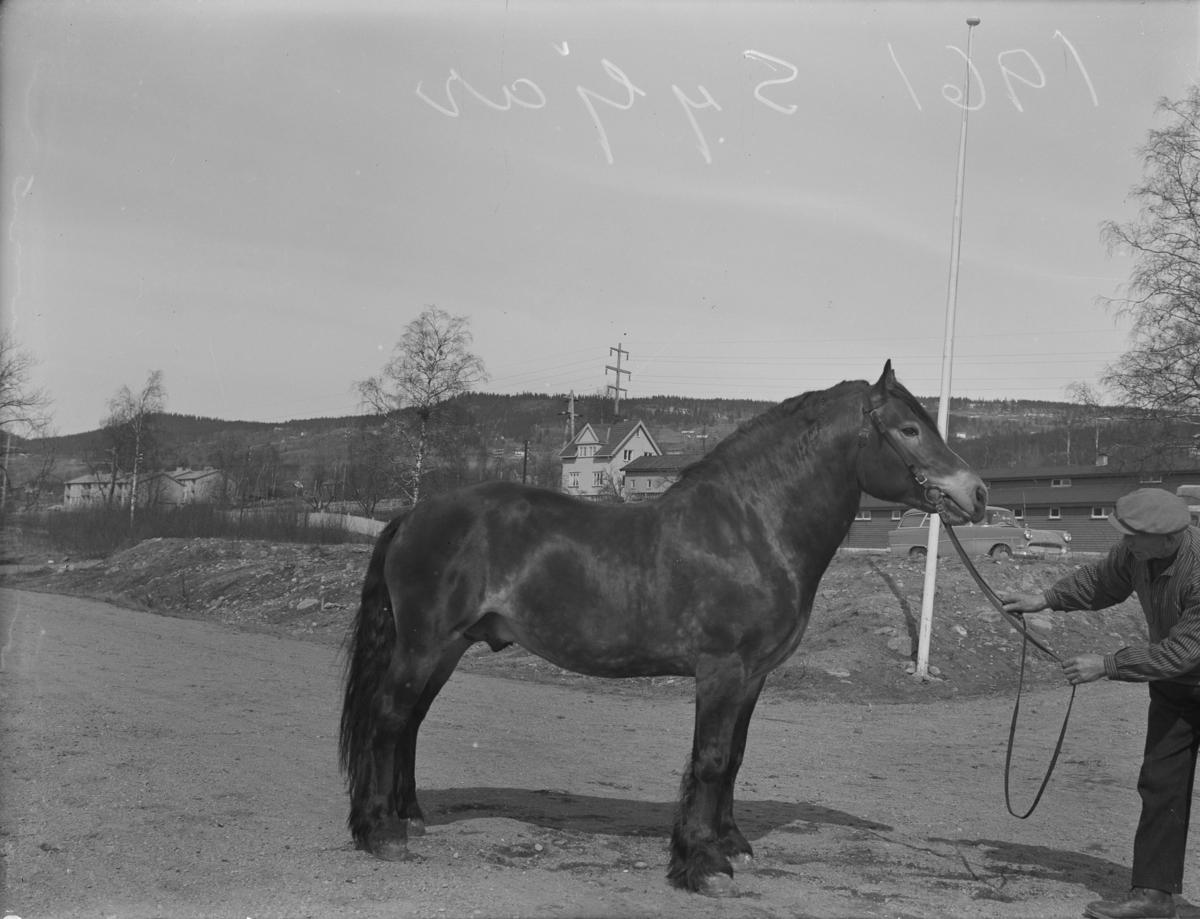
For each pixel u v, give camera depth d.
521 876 5.09
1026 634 5.50
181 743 8.13
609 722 11.25
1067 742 10.65
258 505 43.59
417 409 41.50
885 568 20.45
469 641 5.96
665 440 108.44
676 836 5.18
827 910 4.82
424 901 4.60
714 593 5.32
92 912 4.38
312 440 107.06
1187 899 5.48
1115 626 17.62
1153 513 4.82
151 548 33.31
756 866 5.53
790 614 5.43
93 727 8.48
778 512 5.52
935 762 9.50
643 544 5.48
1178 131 29.30
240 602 25.50
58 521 39.69
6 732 8.07
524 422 145.50
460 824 6.16
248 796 6.53
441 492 5.95
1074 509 49.78
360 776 5.59
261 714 9.96
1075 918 4.92
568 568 5.49
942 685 14.39
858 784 8.34
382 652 5.81
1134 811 7.53
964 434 128.75
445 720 10.62
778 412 5.75
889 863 5.77
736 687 5.33
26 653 13.71
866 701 13.58
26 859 5.04
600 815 6.64
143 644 16.25
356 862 5.23
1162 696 4.94
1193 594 4.79
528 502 5.72
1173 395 29.44
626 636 5.43
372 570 5.91
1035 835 6.70
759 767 8.96
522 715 11.39
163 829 5.64
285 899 4.60
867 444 5.53
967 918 4.83
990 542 30.11
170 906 4.47
